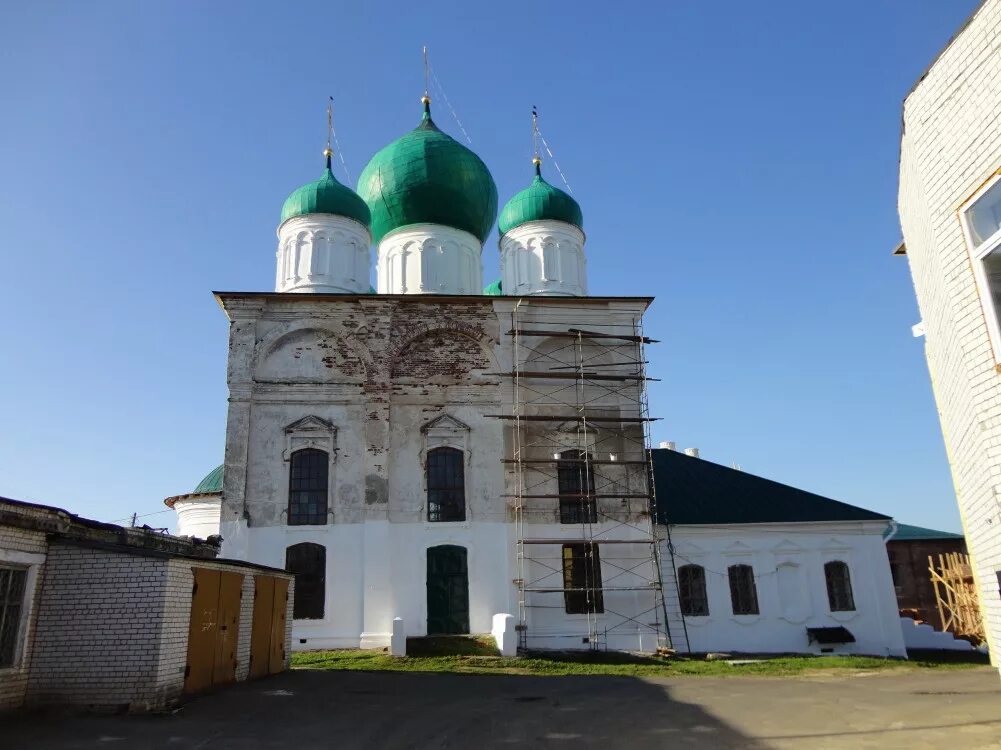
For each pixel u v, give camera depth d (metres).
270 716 13.66
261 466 27.53
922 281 12.53
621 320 30.77
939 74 9.37
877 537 31.17
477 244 35.78
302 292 31.94
